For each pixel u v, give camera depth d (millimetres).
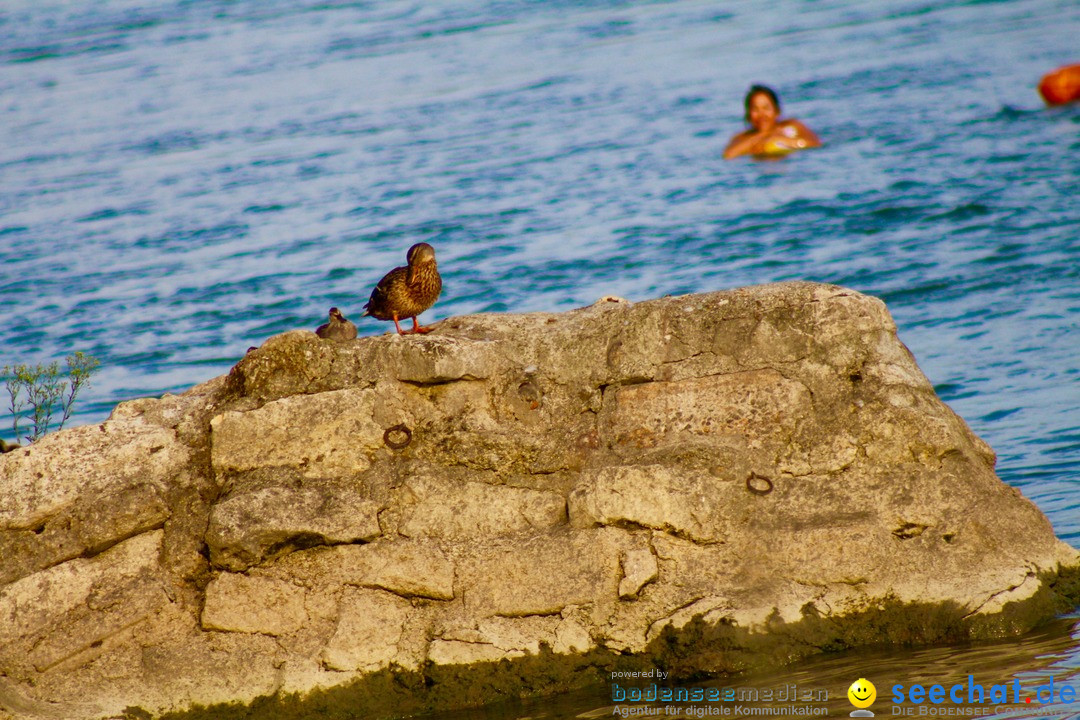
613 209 38906
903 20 67688
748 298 13391
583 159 45938
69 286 34688
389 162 47750
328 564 12633
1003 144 42906
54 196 46594
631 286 31000
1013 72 53719
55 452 12945
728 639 12133
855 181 40000
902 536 12547
